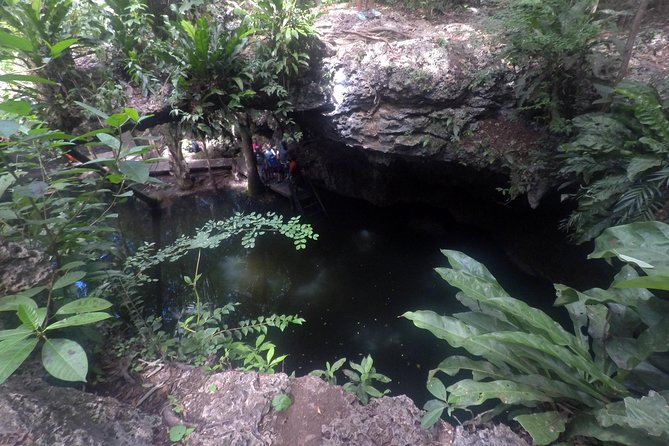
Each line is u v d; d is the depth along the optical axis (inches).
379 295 283.0
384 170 342.0
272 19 214.4
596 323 87.2
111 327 114.4
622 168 138.9
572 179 190.5
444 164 272.4
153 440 79.7
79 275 84.5
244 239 119.1
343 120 244.5
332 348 239.0
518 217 277.4
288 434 80.6
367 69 227.0
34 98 182.4
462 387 73.8
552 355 73.4
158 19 232.5
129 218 360.5
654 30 201.6
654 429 55.8
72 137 77.4
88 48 210.4
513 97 212.5
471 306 99.0
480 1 281.7
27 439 66.2
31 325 62.4
